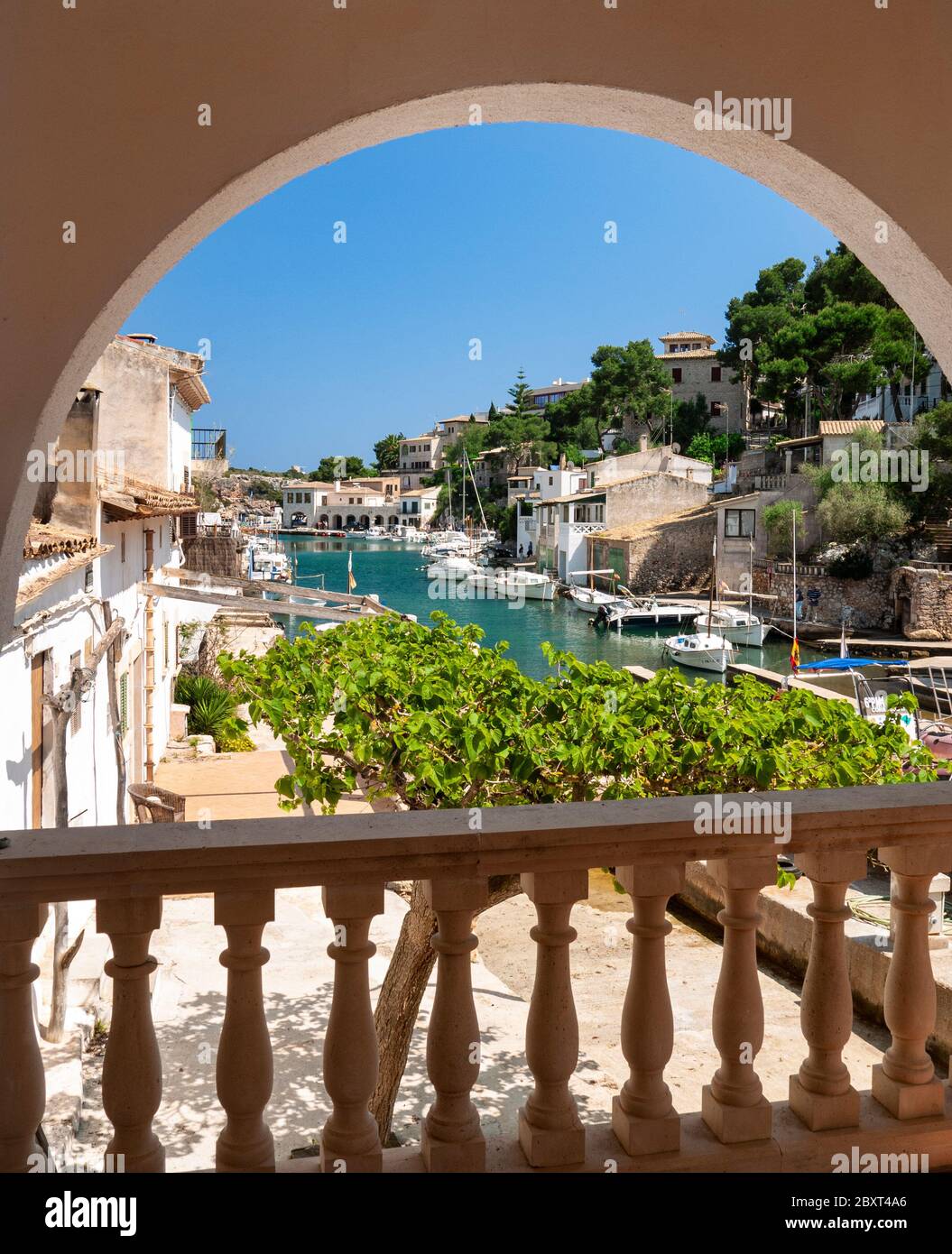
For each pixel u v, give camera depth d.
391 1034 5.38
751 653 43.00
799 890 10.89
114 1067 2.06
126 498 11.70
